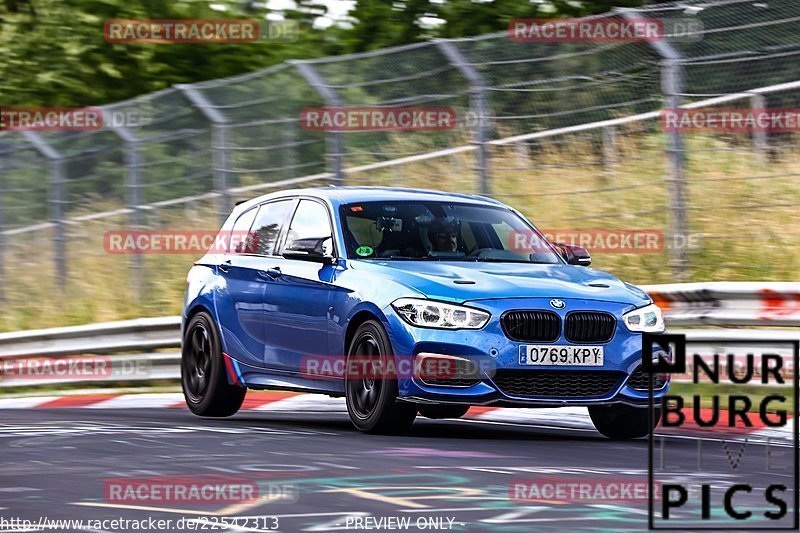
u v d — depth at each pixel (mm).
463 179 34969
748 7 29641
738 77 30062
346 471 15102
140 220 40156
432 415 23469
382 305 19406
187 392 24500
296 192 23125
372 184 34969
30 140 43312
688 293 25578
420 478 14516
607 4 51344
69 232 43281
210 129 37938
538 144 32656
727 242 31125
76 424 21766
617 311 19438
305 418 23766
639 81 30938
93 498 13250
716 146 32719
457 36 54062
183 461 16141
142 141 39969
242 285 23141
